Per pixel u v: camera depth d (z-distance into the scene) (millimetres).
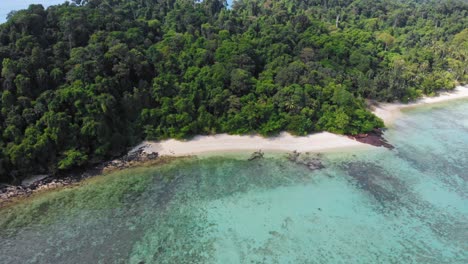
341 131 72375
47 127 55469
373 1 169750
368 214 50125
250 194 54000
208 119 69000
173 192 53938
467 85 113562
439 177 59844
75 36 72500
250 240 44781
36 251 41531
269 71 81188
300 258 42125
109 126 62375
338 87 77875
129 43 78562
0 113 55125
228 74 74812
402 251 43656
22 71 58594
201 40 86750
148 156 62812
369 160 64500
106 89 62906
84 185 54219
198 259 41594
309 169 61031
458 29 138750
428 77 103688
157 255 41906
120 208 49656
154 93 69062
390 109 90875
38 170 54656
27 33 67500
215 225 47250
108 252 41875
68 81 62781
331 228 47250
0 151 52031
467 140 74188
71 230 45125
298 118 70875
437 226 48094
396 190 55938
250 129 70250
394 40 125562
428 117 87188
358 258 42375
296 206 51438
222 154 64688
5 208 48188
